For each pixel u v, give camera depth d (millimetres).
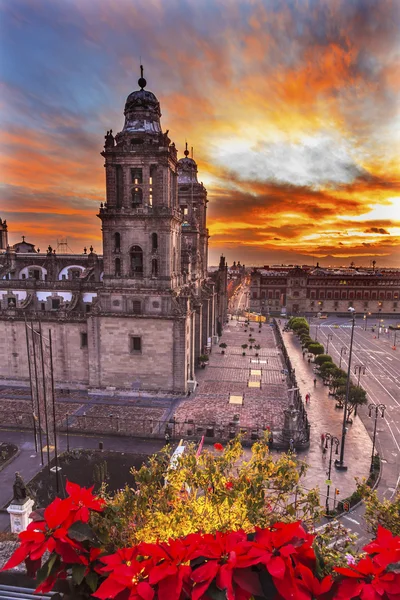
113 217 71562
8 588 8039
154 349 74000
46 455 54031
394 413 74062
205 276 124125
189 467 17969
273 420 65312
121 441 58344
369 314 198750
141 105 70438
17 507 36375
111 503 10008
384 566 5770
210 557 6023
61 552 6414
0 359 81125
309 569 5973
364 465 53969
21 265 95062
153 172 71125
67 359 78562
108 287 73750
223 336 137750
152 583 5629
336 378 82625
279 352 114938
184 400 73438
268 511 16797
